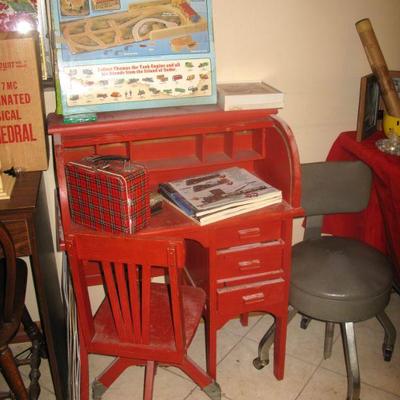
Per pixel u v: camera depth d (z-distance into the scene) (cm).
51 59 157
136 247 121
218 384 168
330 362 191
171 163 169
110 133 148
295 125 202
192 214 146
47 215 172
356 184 188
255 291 161
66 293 174
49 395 176
